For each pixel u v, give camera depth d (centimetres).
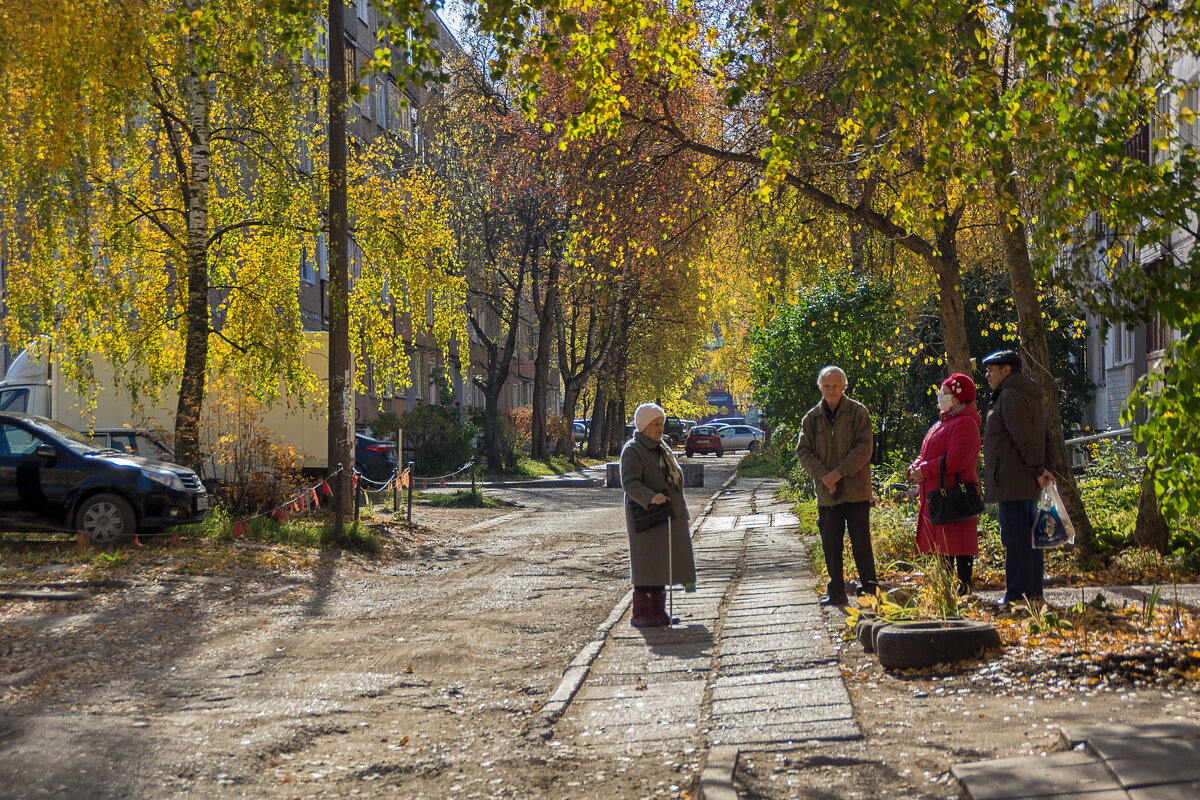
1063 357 2608
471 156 3894
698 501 2806
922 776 500
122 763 602
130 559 1441
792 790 505
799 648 828
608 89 1028
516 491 3416
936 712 611
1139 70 934
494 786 566
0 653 930
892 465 2038
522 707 736
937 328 2428
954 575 997
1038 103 855
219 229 1955
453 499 2820
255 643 992
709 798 494
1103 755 462
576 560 1678
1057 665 666
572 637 1007
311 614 1162
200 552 1523
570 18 889
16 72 1542
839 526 1020
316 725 693
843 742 570
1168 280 721
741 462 4975
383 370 2203
